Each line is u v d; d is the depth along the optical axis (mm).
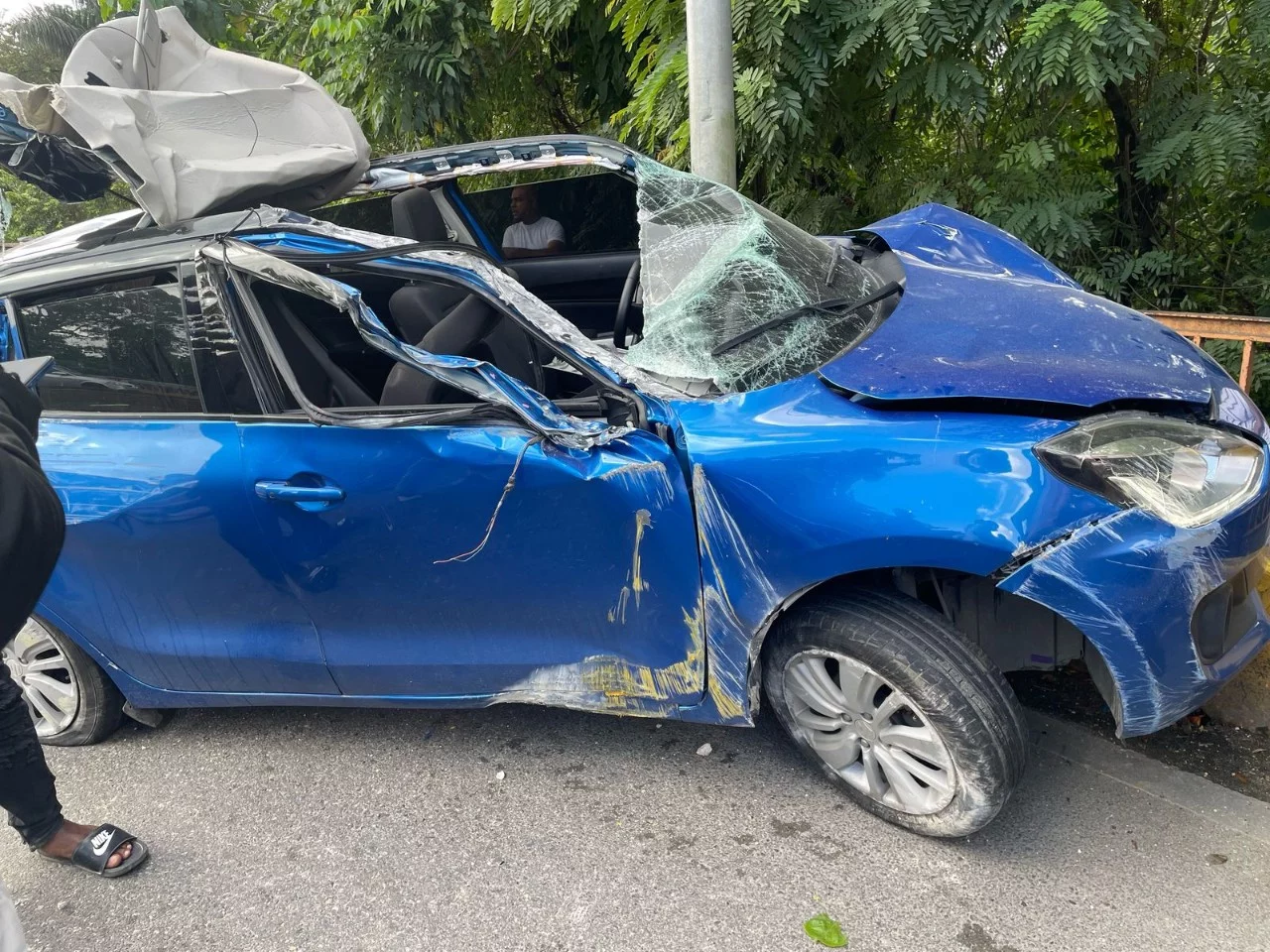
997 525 1818
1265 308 4902
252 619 2486
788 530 1959
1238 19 4328
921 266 2854
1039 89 4082
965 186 4613
